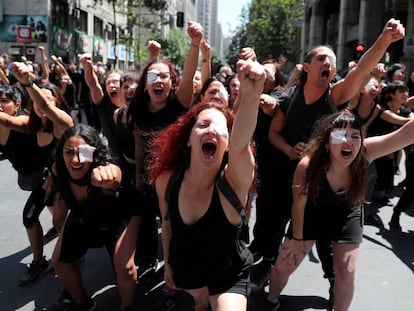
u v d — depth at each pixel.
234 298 2.45
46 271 4.21
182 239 2.51
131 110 3.76
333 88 3.74
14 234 5.18
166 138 2.59
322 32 47.22
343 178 3.04
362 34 33.25
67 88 9.73
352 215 3.10
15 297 3.83
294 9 55.69
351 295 3.07
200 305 2.91
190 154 2.52
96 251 4.84
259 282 3.97
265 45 51.81
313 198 3.08
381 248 5.02
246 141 2.19
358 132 2.95
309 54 3.56
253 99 2.08
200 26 3.61
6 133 3.91
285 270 3.43
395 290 4.05
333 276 3.66
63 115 3.82
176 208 2.51
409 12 25.91
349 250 3.04
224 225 2.42
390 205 6.68
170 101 3.74
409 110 6.67
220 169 2.43
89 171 3.12
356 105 5.57
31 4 28.28
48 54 28.61
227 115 2.49
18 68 3.56
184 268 2.57
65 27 31.94
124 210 3.34
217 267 2.50
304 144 3.53
